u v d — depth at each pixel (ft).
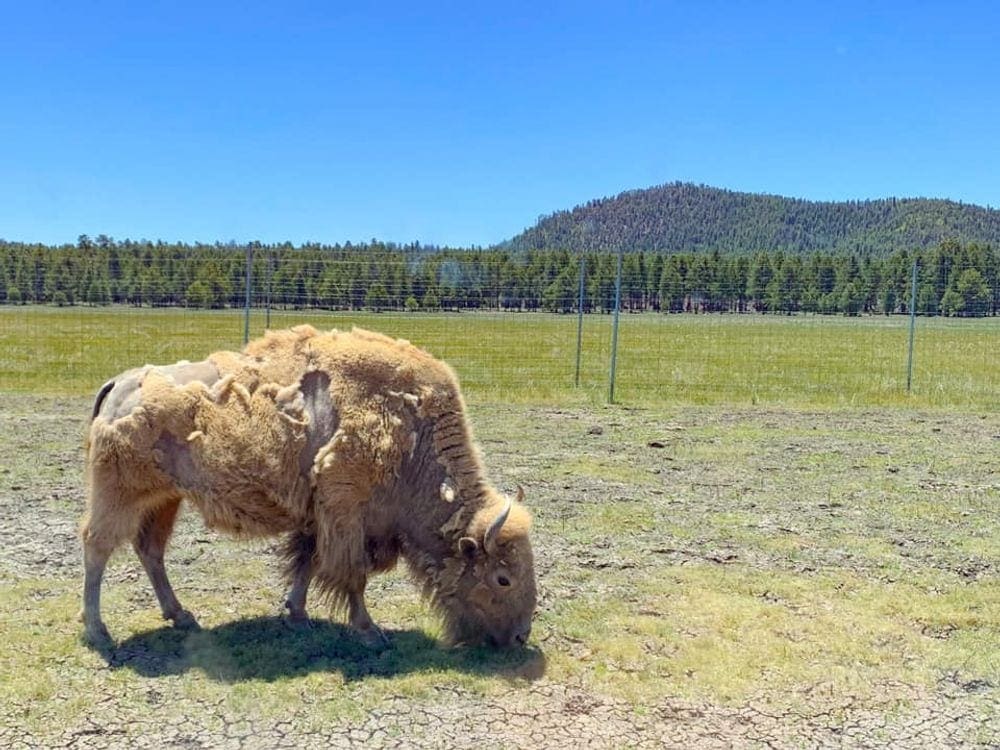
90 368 61.11
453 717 14.26
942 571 21.74
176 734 13.47
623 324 126.00
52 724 13.61
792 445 38.50
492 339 88.63
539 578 20.92
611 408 48.78
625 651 16.83
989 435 41.93
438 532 16.87
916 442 39.70
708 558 22.54
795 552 23.09
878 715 14.60
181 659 16.14
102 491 16.34
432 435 17.06
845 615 18.81
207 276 76.54
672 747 13.47
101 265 81.71
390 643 17.16
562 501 28.02
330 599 17.87
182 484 16.40
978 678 15.99
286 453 16.35
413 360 17.35
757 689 15.42
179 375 16.69
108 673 15.42
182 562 21.45
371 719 14.12
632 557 22.53
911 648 17.21
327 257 68.95
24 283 81.92
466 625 16.87
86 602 16.48
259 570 21.02
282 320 71.92
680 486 30.37
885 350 95.50
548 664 16.34
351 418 16.40
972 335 108.58
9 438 35.96
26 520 24.39
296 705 14.51
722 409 49.21
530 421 43.68
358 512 16.66
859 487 30.66
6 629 17.02
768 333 113.80
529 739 13.61
